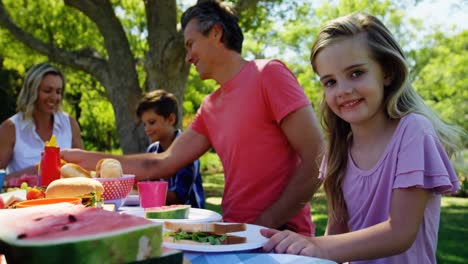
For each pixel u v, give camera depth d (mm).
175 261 672
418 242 1355
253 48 12898
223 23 2020
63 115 3170
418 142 1275
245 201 1930
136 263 636
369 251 1118
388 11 11820
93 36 10023
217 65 2070
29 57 10375
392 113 1397
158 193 1615
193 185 2443
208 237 1059
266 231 1123
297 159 1994
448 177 1239
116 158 2082
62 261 584
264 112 1912
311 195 1816
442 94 12406
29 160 2906
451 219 6918
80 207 820
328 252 1067
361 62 1338
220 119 2029
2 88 16562
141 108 3020
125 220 688
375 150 1462
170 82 7297
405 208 1227
